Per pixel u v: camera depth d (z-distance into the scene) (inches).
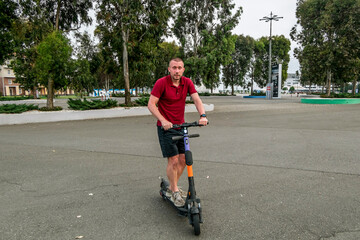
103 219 114.7
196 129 366.6
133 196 140.4
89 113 535.5
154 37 661.3
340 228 104.3
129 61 692.7
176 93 116.7
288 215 115.6
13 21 565.0
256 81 1984.5
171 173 121.9
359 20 1020.5
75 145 275.9
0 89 2714.1
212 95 1962.4
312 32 1140.5
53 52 534.9
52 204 130.7
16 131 383.9
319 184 152.2
